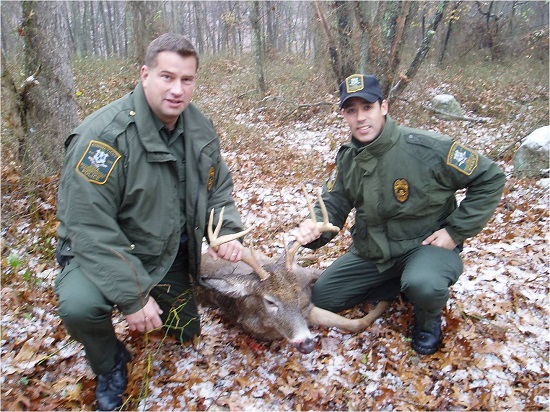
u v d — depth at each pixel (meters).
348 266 4.35
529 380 3.62
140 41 18.64
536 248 5.42
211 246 3.60
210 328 4.36
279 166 8.88
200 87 16.42
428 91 14.02
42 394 3.47
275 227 6.33
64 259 3.41
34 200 5.98
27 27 6.40
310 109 13.27
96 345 3.27
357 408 3.51
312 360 3.98
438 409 3.45
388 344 4.05
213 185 3.83
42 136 6.60
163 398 3.54
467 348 3.86
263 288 3.86
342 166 4.10
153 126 3.26
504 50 21.94
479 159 3.75
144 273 3.24
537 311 4.36
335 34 13.64
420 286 3.65
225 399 3.57
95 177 3.09
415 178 3.78
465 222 3.80
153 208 3.32
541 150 7.71
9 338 4.02
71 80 6.88
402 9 10.82
